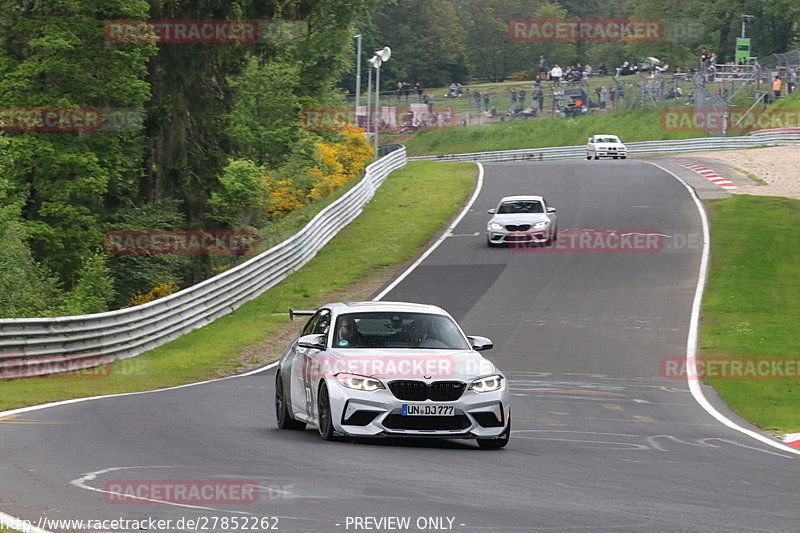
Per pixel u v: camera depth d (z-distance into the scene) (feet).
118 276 369.09
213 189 386.73
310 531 63.57
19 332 189.57
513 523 67.21
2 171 300.20
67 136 339.36
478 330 253.24
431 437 103.50
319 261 364.17
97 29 336.70
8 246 282.77
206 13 367.66
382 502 72.90
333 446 101.91
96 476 81.00
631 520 69.21
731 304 277.03
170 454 93.04
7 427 112.78
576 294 294.87
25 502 71.00
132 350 230.07
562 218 425.28
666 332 246.88
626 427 135.64
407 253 368.89
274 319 278.26
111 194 378.12
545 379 194.18
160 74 367.25
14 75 332.80
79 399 153.17
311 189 538.06
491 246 372.58
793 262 328.90
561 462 97.55
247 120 554.05
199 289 271.28
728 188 483.10
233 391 168.14
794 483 89.71
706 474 93.15
